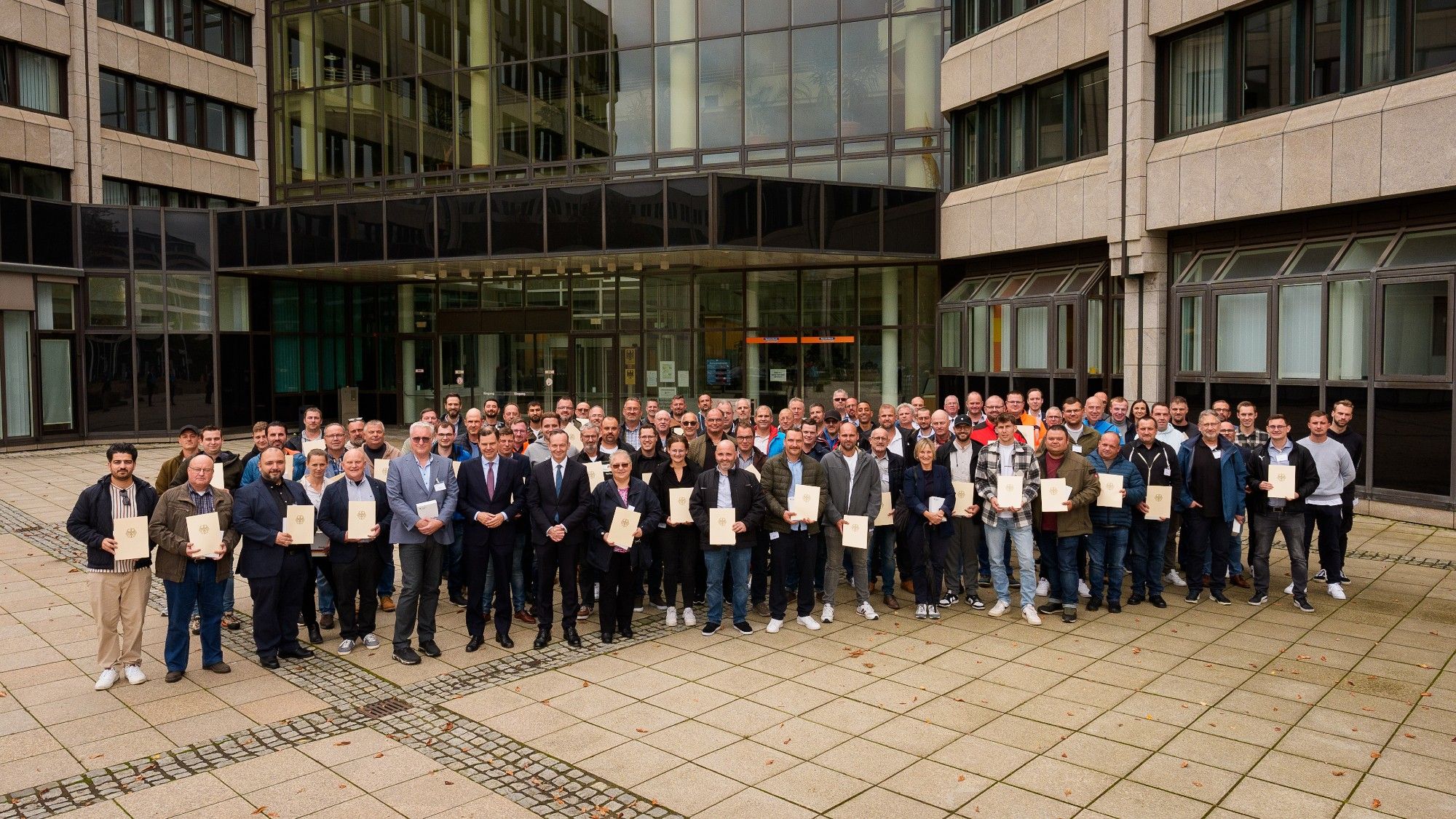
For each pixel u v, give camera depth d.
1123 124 18.55
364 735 7.28
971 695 7.97
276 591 8.87
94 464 22.73
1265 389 16.33
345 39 29.44
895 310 24.58
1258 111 16.69
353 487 9.32
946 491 10.37
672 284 26.67
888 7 23.67
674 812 6.02
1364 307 14.80
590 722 7.49
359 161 29.30
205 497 8.68
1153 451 10.52
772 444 11.86
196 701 8.01
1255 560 10.62
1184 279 18.02
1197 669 8.52
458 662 9.04
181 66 29.67
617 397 27.41
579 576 10.84
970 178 23.22
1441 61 14.02
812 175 24.31
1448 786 6.23
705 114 25.08
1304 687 8.03
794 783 6.40
